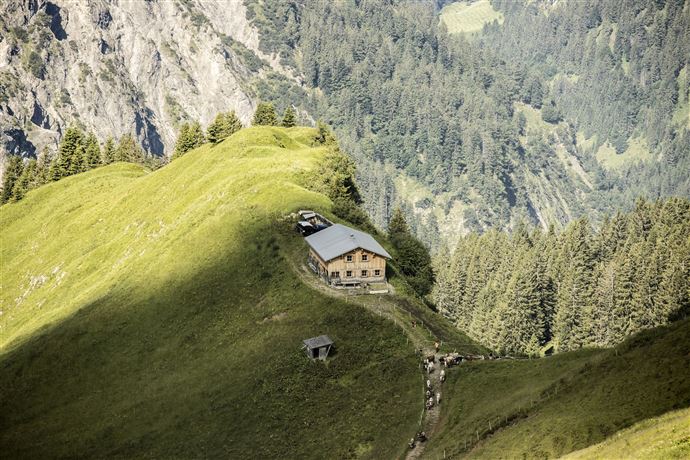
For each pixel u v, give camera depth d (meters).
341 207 128.88
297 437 75.12
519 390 66.81
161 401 91.50
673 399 49.31
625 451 44.34
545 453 51.12
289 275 107.44
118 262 145.75
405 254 136.25
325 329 91.81
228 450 76.62
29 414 100.81
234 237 121.81
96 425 92.12
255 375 87.38
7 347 123.19
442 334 89.81
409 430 68.75
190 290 114.31
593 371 60.81
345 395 79.38
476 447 58.47
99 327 115.00
